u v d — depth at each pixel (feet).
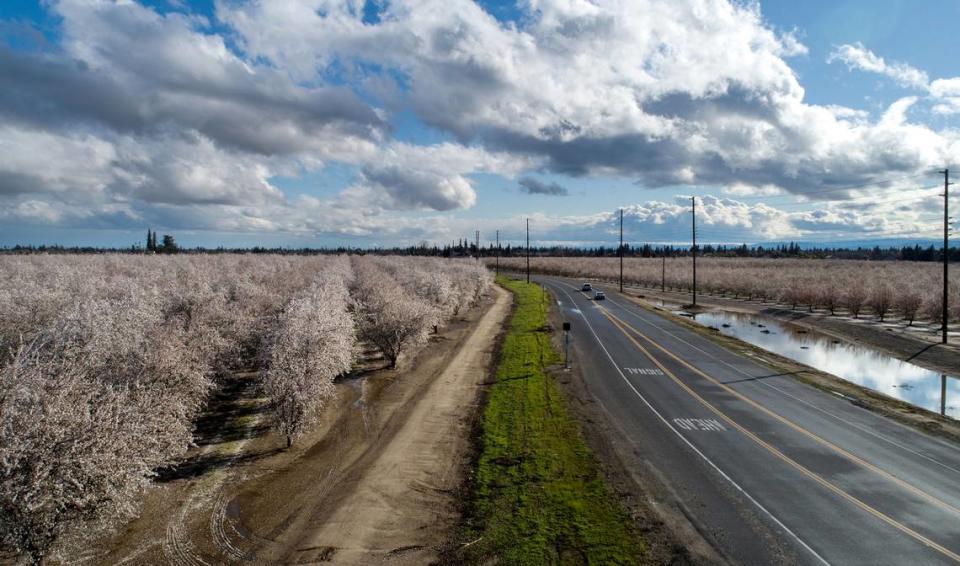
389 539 43.91
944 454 61.98
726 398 83.51
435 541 43.60
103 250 355.97
